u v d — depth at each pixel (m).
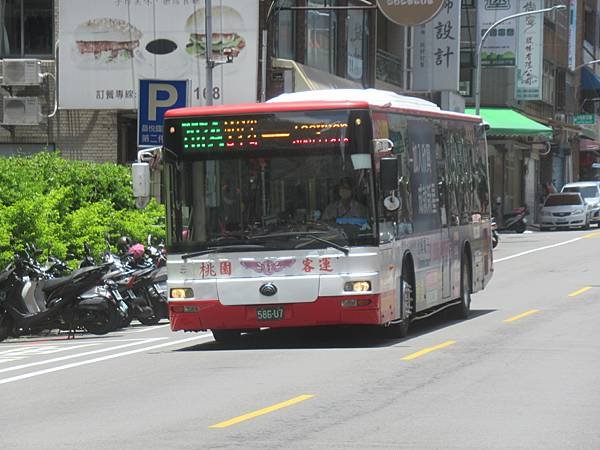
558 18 171.25
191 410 26.20
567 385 29.00
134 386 30.53
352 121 37.28
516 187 155.00
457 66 115.56
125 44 78.31
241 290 37.38
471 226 49.97
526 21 140.50
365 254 37.00
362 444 21.88
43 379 32.94
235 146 37.75
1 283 43.81
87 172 59.09
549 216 133.62
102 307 44.66
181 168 38.06
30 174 54.41
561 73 173.62
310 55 93.44
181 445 22.11
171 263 38.06
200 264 37.75
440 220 44.94
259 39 80.56
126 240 51.16
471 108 141.00
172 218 38.12
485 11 139.88
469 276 49.31
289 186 37.47
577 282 64.50
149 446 22.09
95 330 45.09
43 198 49.84
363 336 41.56
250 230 37.50
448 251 45.84
